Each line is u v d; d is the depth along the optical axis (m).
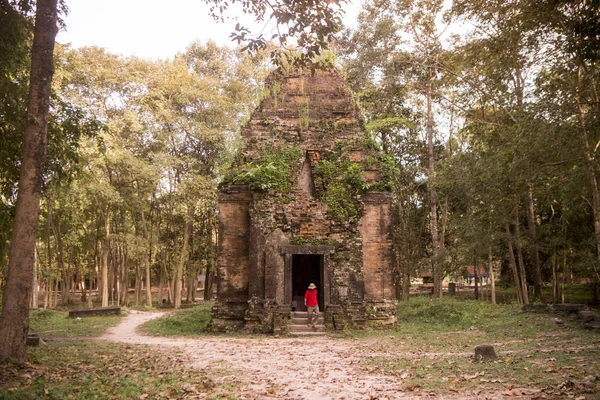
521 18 16.31
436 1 30.55
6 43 13.50
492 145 20.19
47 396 7.75
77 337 18.39
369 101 34.38
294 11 11.34
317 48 11.77
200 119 38.25
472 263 35.75
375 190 21.84
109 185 32.81
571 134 14.67
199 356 13.16
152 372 10.47
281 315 19.47
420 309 25.27
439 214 40.50
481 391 8.16
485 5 17.47
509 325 18.23
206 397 8.27
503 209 20.67
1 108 14.34
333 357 13.20
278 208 20.67
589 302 32.41
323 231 20.67
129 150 35.62
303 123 22.23
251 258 20.20
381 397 8.25
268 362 12.31
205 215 43.12
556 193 20.69
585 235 27.33
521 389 8.06
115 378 9.55
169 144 37.44
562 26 15.26
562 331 15.50
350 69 33.69
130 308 36.91
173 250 42.50
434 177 28.88
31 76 10.72
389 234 21.64
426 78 32.94
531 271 35.12
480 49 20.19
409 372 10.27
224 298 20.67
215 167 38.56
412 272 39.47
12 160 15.09
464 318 21.95
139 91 35.94
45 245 40.22
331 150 21.83
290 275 20.06
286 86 22.80
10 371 9.14
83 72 32.59
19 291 10.05
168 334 19.67
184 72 37.97
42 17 10.84
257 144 21.83
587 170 14.94
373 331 19.73
